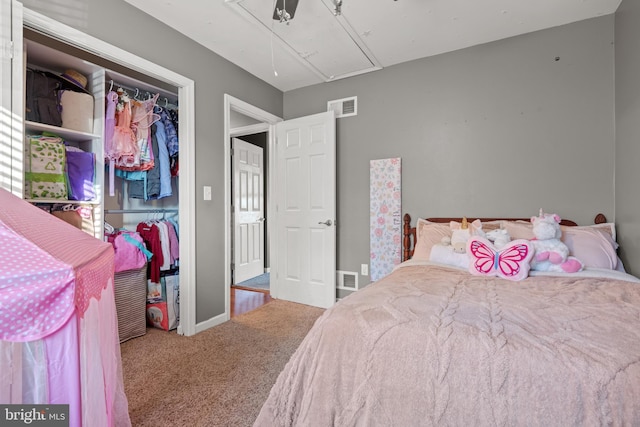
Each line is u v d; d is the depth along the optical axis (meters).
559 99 2.32
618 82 2.09
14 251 0.61
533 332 0.94
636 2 1.83
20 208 0.77
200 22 2.19
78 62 2.16
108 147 2.28
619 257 2.06
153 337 2.35
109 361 0.90
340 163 3.21
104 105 2.26
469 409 0.84
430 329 0.97
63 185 1.99
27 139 1.83
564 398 0.77
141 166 2.53
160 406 1.50
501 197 2.51
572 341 0.88
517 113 2.45
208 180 2.55
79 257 0.72
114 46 1.88
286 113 3.51
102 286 0.79
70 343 0.63
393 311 1.12
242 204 4.48
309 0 1.95
